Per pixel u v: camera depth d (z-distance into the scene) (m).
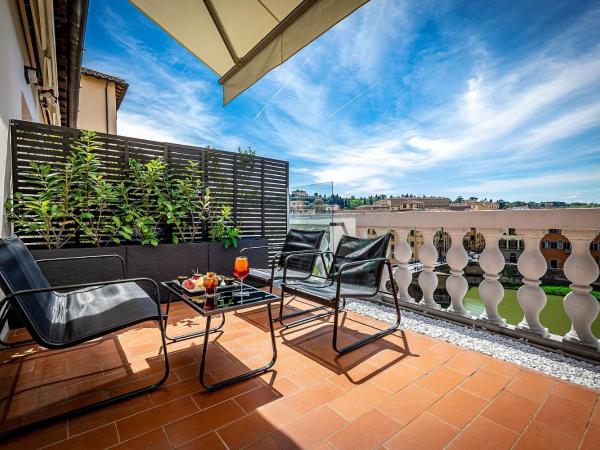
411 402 1.67
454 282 2.87
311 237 3.71
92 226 3.31
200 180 4.24
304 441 1.39
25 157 3.05
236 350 2.31
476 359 2.14
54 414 1.58
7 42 2.86
